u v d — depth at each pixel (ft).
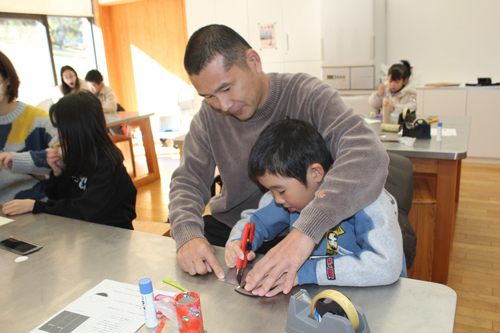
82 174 4.89
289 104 3.81
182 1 18.49
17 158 4.86
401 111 10.12
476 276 7.17
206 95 3.28
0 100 5.30
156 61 19.98
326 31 14.40
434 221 6.78
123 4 19.89
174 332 2.20
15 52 16.79
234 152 4.05
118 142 13.92
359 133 2.99
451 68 14.79
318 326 2.00
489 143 13.44
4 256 3.28
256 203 4.31
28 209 4.38
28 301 2.60
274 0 15.60
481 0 13.83
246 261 2.87
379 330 2.09
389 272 2.45
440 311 2.22
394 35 15.37
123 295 2.59
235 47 3.11
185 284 2.70
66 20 19.01
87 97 4.81
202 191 3.97
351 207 2.61
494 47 13.98
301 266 2.60
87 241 3.49
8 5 16.02
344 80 14.57
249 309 2.37
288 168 2.84
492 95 13.01
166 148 19.38
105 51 20.43
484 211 9.99
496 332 5.68
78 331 2.26
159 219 10.76
